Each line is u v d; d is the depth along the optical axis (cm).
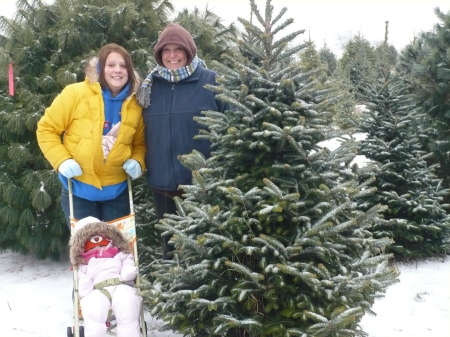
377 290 333
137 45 541
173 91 391
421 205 579
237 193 311
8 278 542
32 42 539
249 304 311
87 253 363
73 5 548
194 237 334
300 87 337
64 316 444
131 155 407
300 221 322
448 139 668
